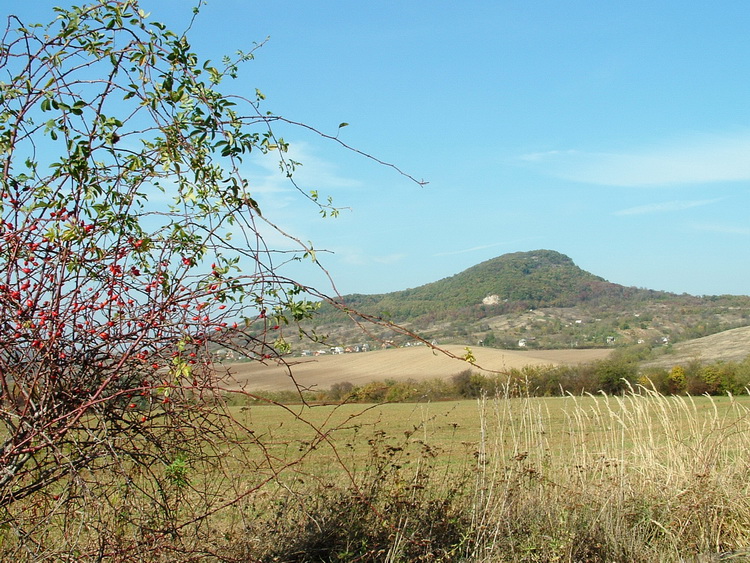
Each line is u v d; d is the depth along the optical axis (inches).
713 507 245.3
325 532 192.4
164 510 139.5
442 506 215.0
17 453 122.8
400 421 774.5
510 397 272.1
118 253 136.9
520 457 243.8
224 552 159.9
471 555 199.5
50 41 129.4
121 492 138.3
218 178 136.1
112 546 129.0
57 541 138.9
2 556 132.5
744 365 1453.0
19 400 134.4
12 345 128.0
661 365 1663.4
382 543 193.8
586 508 234.7
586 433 311.7
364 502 188.7
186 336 128.8
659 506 250.8
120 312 135.2
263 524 192.7
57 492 149.5
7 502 128.7
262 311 134.5
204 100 132.5
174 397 137.7
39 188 129.3
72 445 133.6
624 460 275.1
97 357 137.1
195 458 146.9
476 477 232.4
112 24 129.7
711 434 302.0
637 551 217.8
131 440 135.6
